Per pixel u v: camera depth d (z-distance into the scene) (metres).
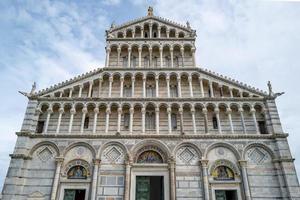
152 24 43.22
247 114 34.81
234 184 29.97
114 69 37.59
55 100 34.78
